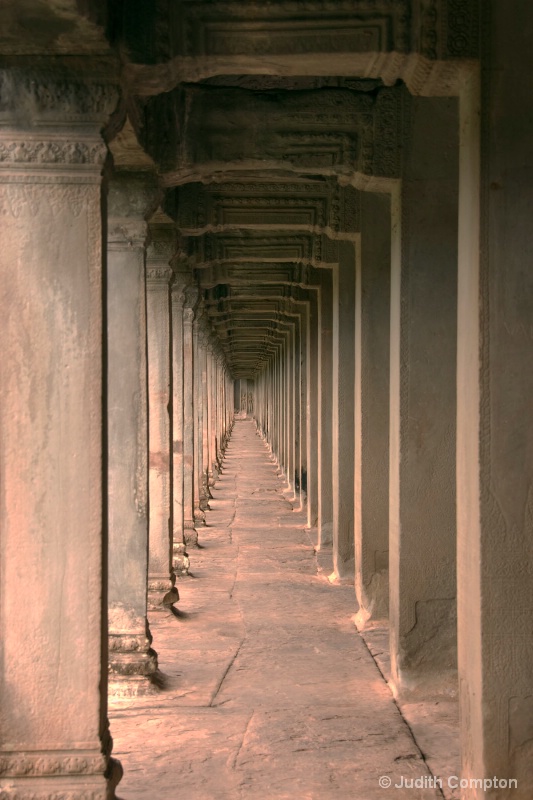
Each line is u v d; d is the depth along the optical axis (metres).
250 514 16.80
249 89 6.71
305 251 10.39
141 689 6.61
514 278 4.39
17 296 4.39
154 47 4.46
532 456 4.39
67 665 4.39
